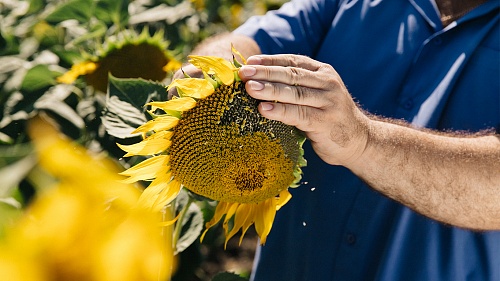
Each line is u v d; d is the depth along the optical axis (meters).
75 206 0.31
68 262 0.30
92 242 0.31
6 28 1.91
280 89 0.85
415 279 1.25
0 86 1.67
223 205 0.99
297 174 0.97
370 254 1.28
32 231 0.30
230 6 2.87
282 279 1.43
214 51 1.24
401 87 1.29
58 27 1.94
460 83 1.23
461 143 1.07
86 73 1.53
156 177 0.92
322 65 0.92
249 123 0.89
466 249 1.24
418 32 1.27
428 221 1.22
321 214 1.31
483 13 1.20
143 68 1.54
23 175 0.47
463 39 1.23
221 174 0.90
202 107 0.89
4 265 0.29
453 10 1.25
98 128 1.51
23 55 1.89
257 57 0.90
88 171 0.33
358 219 1.27
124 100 1.16
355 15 1.33
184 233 1.27
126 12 1.83
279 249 1.44
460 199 1.05
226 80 0.87
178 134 0.90
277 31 1.34
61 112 1.55
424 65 1.26
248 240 2.73
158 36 1.54
